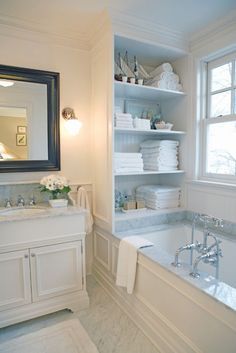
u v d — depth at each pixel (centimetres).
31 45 212
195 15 196
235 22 196
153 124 254
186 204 256
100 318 185
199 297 124
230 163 220
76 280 195
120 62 222
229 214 212
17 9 185
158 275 154
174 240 233
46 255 182
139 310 176
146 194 261
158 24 208
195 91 238
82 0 175
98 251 241
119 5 182
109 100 204
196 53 233
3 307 171
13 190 211
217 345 116
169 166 252
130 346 158
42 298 183
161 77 237
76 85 233
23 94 209
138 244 179
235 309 105
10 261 171
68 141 233
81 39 227
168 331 148
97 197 236
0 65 198
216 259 161
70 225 189
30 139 214
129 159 227
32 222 175
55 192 207
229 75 220
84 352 153
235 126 214
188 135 248
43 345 159
